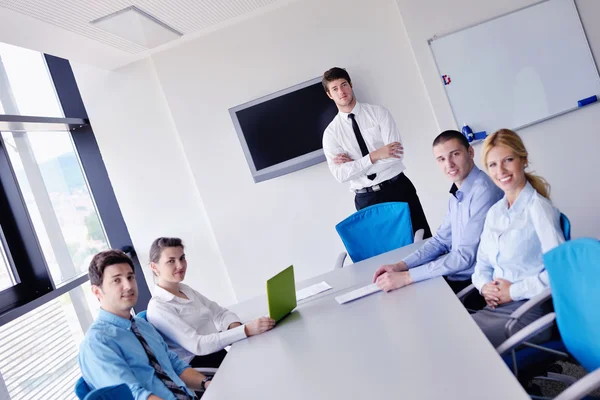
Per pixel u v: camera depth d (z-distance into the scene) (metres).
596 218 4.93
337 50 5.01
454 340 1.71
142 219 5.27
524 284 2.16
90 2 3.38
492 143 2.28
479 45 4.84
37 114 4.72
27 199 4.25
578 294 1.71
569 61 4.82
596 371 1.41
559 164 4.92
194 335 2.83
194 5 4.03
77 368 4.23
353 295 2.61
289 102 4.96
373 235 3.68
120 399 1.85
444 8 4.85
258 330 2.57
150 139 5.22
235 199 5.17
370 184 4.28
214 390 2.00
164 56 5.11
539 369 2.08
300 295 2.97
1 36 3.54
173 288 3.13
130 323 2.59
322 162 5.09
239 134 5.01
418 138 5.01
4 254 3.85
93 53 4.46
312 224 5.15
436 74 4.90
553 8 4.79
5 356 3.47
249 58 5.06
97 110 5.23
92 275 2.56
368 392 1.54
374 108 4.27
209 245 5.26
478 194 2.65
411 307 2.17
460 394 1.37
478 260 2.49
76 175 5.09
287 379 1.85
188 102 5.12
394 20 4.96
